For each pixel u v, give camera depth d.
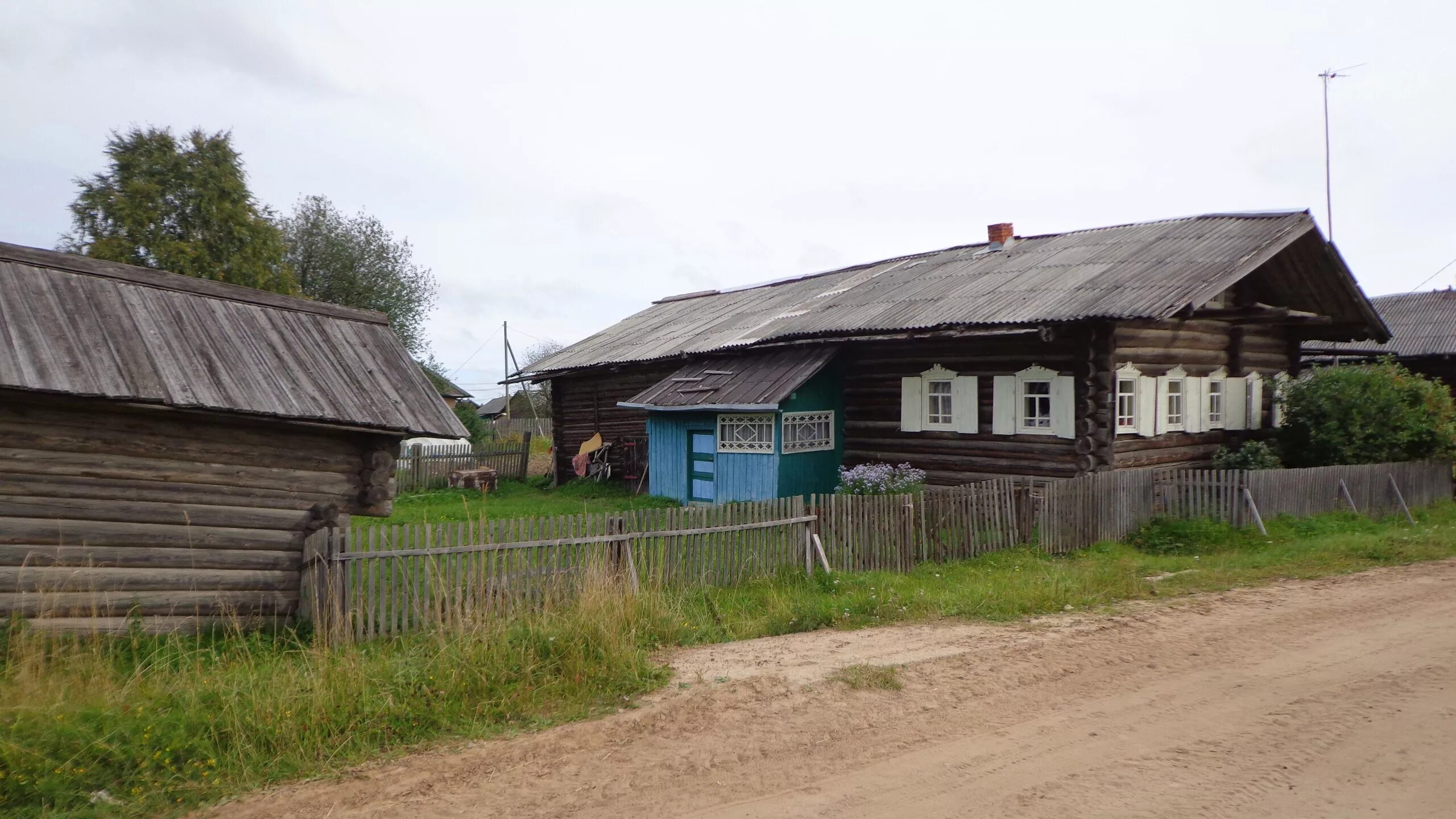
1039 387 15.91
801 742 5.96
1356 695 6.62
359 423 9.05
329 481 9.38
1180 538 14.15
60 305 8.40
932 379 17.38
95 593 8.01
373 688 6.61
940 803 4.96
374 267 43.91
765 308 24.09
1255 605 9.77
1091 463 14.93
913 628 9.18
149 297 9.19
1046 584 10.62
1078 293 15.63
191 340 8.91
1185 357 17.11
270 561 8.98
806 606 9.71
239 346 9.23
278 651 8.22
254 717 6.06
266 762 5.74
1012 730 6.08
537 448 46.59
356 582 8.54
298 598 9.10
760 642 8.77
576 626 7.80
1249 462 16.77
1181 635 8.52
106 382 7.73
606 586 8.95
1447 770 5.26
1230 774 5.26
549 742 6.08
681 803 5.08
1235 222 17.58
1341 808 4.79
